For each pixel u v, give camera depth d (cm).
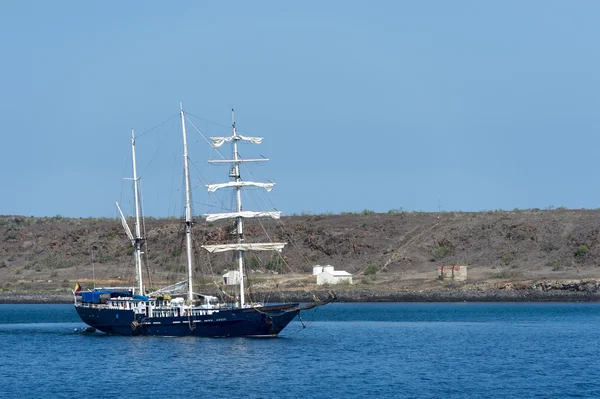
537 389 18138
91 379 19388
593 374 19900
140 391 18012
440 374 19850
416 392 17838
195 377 19388
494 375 19750
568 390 18025
